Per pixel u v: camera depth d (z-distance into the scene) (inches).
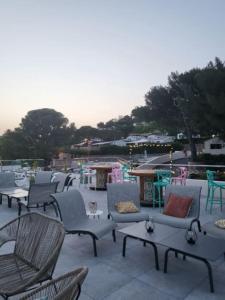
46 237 92.5
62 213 146.0
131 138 1517.0
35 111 1465.3
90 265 126.6
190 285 108.4
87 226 144.5
